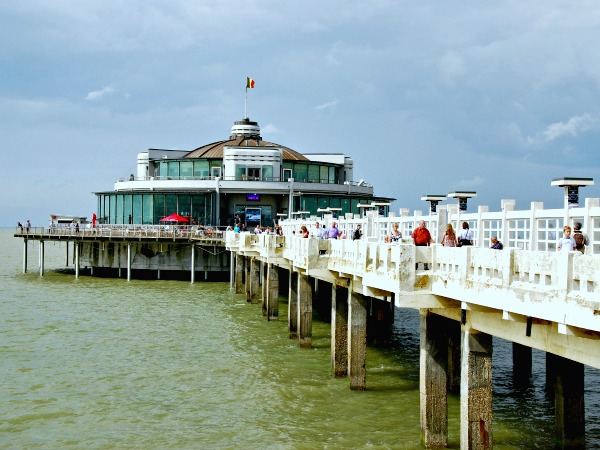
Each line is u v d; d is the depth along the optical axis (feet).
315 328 146.30
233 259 235.81
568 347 48.44
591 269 43.16
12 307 176.45
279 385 97.71
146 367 110.11
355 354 92.99
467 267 57.57
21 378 103.50
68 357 117.70
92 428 81.15
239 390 95.71
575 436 63.36
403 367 107.24
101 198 292.20
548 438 73.36
